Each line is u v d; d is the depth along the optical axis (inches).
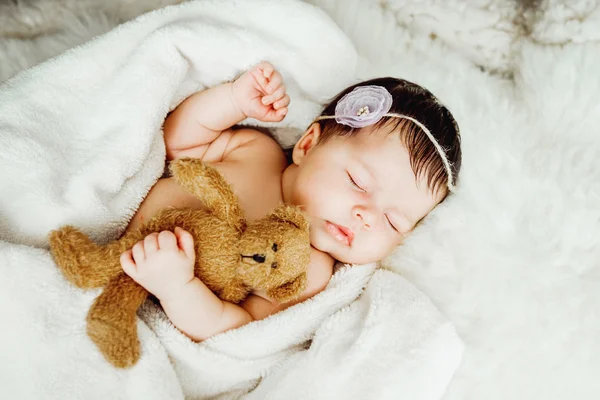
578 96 52.0
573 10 52.5
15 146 40.4
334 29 49.6
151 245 36.3
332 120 48.6
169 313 39.8
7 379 36.3
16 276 37.3
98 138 44.3
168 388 38.9
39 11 51.4
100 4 52.8
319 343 44.1
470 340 45.8
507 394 44.9
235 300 42.2
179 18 47.8
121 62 46.8
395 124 46.4
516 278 47.3
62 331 37.1
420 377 41.8
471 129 52.9
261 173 49.4
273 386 43.0
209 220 38.0
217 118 48.4
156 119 45.3
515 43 56.4
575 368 44.8
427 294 47.2
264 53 48.3
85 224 41.7
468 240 49.1
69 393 36.2
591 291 46.4
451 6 55.9
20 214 40.1
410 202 46.4
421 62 56.6
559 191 49.6
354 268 47.4
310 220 45.3
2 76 48.9
